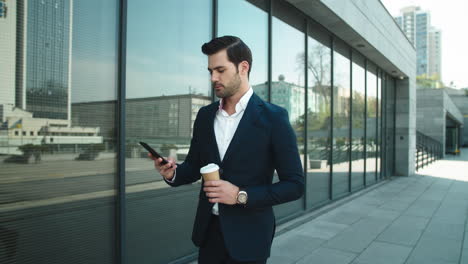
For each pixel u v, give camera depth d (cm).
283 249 399
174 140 338
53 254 236
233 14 421
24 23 219
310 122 607
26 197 220
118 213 280
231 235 132
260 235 136
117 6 282
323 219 549
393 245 420
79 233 253
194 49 362
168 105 330
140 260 301
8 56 211
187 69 354
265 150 137
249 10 450
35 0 225
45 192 231
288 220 523
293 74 553
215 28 386
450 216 576
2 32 208
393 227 504
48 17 233
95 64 265
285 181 134
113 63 279
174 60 337
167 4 328
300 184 134
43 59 230
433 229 494
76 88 251
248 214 136
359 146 867
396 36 991
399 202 698
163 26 324
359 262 361
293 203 550
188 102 355
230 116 144
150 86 310
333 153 704
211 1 384
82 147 255
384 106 1088
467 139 3919
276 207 502
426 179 1089
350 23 634
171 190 334
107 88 275
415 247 413
